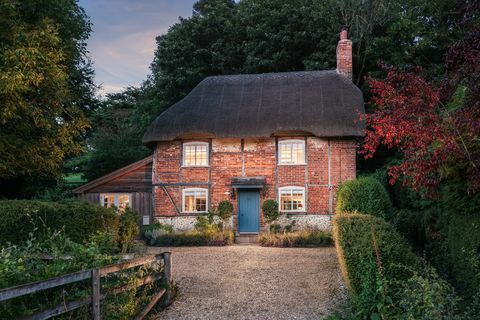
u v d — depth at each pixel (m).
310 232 15.88
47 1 15.02
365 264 5.76
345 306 6.25
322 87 18.83
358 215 6.91
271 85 19.56
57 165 16.19
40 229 8.61
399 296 5.48
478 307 5.05
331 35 23.95
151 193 19.39
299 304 7.43
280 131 17.16
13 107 13.13
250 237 17.09
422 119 5.98
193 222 18.16
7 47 13.06
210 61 27.19
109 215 10.30
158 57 27.80
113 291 5.55
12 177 16.31
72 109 16.75
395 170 6.50
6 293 3.48
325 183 17.44
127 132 28.42
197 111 18.41
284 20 24.78
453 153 5.45
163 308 7.30
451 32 21.17
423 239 10.12
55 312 4.27
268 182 17.88
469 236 6.18
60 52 14.39
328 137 17.47
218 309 7.23
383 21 23.72
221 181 18.17
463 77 5.54
